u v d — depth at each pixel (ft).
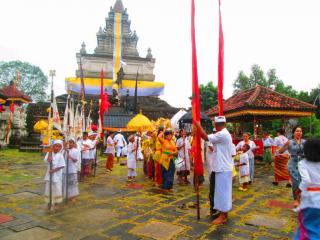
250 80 143.43
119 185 32.35
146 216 20.58
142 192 28.63
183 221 19.52
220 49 20.70
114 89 114.93
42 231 17.53
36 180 33.91
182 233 17.34
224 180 19.21
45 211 21.59
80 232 17.42
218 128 19.85
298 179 21.68
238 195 27.89
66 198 24.20
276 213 21.70
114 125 88.38
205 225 18.78
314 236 10.78
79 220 19.60
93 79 131.03
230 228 18.29
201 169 20.27
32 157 61.05
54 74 23.72
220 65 20.61
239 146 33.73
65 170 24.48
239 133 72.28
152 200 25.30
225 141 19.31
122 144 58.18
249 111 51.60
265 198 26.58
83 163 37.24
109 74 141.90
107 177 38.04
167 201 24.97
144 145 38.83
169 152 29.73
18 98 84.64
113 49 146.00
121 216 20.52
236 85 145.59
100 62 143.43
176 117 65.67
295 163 22.17
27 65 166.50
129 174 34.78
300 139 22.39
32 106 104.94
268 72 145.89
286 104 53.62
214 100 128.67
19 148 74.54
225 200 19.13
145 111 114.32
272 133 103.19
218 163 19.36
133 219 19.89
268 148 49.62
